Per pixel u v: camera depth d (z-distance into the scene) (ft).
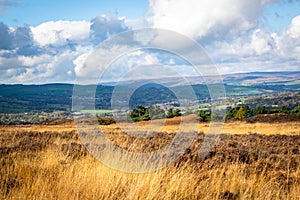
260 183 21.40
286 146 46.03
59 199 17.17
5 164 24.54
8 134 50.14
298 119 138.51
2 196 17.71
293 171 26.32
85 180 19.84
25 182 19.95
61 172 21.66
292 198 19.34
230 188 20.86
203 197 19.26
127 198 18.20
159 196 18.57
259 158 30.81
